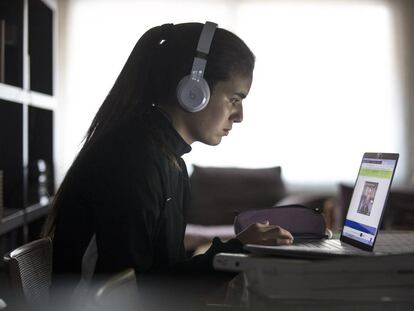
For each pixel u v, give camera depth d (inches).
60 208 46.5
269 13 200.7
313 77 201.9
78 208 45.3
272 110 201.0
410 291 33.8
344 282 33.8
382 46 204.5
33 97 123.5
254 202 172.9
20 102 114.3
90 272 44.1
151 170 45.3
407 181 205.8
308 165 202.2
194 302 44.1
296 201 157.1
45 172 137.6
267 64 201.0
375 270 34.0
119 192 44.0
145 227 43.8
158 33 51.2
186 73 49.3
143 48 51.0
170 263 48.1
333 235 61.7
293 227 56.3
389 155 54.9
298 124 201.6
